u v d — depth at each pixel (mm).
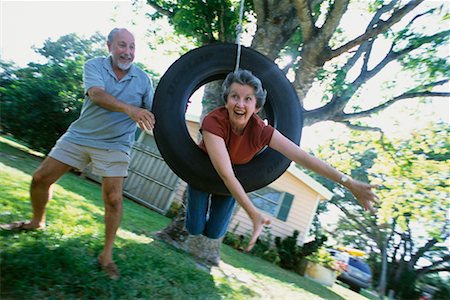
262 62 3025
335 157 9852
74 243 3252
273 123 2961
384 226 14625
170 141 2697
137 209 8711
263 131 2252
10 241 2898
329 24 5238
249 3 6512
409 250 18688
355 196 2021
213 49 3002
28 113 10273
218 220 2961
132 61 2916
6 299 2209
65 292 2492
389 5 6965
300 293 5918
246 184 2656
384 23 5254
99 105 2693
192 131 11969
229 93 2152
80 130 2939
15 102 10203
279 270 8797
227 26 6090
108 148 2898
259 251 10344
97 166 2902
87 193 7055
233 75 2182
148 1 6863
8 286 2338
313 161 2115
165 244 5387
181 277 3658
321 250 11258
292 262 10492
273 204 12156
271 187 12203
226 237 10219
